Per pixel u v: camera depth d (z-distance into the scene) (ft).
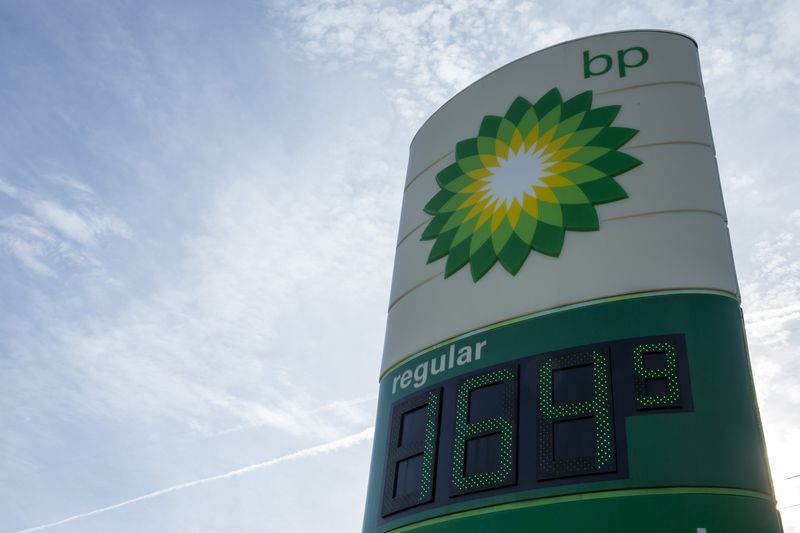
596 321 61.98
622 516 52.65
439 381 69.26
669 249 62.90
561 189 70.85
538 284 67.10
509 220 73.05
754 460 52.70
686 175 66.33
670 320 59.26
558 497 55.67
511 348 65.41
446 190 81.97
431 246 79.92
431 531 61.31
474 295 71.56
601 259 64.90
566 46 80.07
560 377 61.00
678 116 70.03
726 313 59.26
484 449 62.03
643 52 75.15
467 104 86.22
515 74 82.84
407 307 78.74
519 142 77.66
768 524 50.72
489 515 58.29
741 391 55.47
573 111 75.00
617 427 56.03
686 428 54.08
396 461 68.49
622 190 67.31
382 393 76.28
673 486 52.31
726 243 63.72
